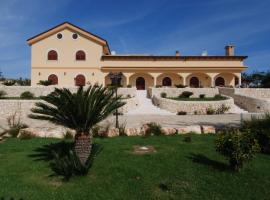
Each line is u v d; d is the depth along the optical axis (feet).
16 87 104.06
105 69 140.15
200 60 143.33
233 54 151.84
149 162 29.30
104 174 26.11
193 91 117.50
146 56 141.08
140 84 145.18
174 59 142.61
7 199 21.04
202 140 40.24
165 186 23.36
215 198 21.57
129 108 90.89
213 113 87.81
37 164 28.86
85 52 140.87
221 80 146.10
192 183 24.14
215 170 27.22
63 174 25.68
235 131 28.40
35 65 139.85
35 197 21.54
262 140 34.40
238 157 26.48
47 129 45.32
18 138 42.50
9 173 26.40
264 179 25.22
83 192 22.47
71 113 26.99
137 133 45.06
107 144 37.35
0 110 80.02
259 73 186.80
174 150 34.12
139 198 21.59
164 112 89.81
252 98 93.86
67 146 35.99
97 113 27.73
